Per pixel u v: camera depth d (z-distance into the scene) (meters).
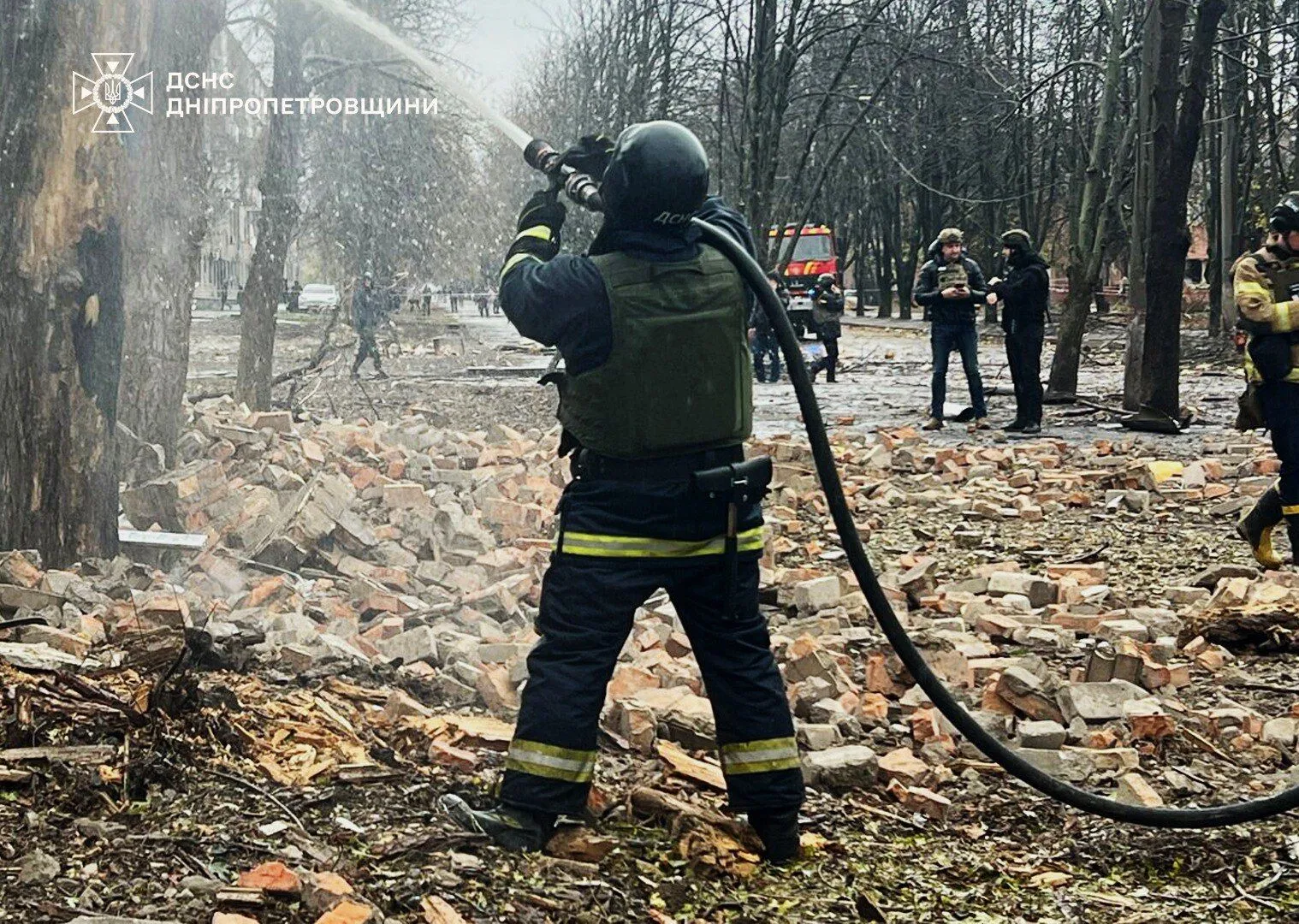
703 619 3.87
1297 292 7.25
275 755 4.04
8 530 6.22
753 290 3.71
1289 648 6.30
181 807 3.61
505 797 3.70
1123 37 23.34
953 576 8.11
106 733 3.89
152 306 9.11
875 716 5.12
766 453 11.91
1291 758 4.98
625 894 3.55
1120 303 58.31
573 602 3.70
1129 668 5.65
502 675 4.88
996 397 20.97
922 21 27.73
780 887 3.75
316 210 22.47
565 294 3.58
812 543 8.58
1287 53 31.41
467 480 9.23
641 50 28.66
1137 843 4.14
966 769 4.65
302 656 4.91
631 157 3.60
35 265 6.20
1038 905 3.76
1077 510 10.25
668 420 3.63
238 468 8.90
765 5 23.06
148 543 6.83
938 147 31.97
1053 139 38.06
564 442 3.77
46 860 3.21
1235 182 31.69
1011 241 15.49
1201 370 26.44
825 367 24.78
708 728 4.59
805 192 41.00
